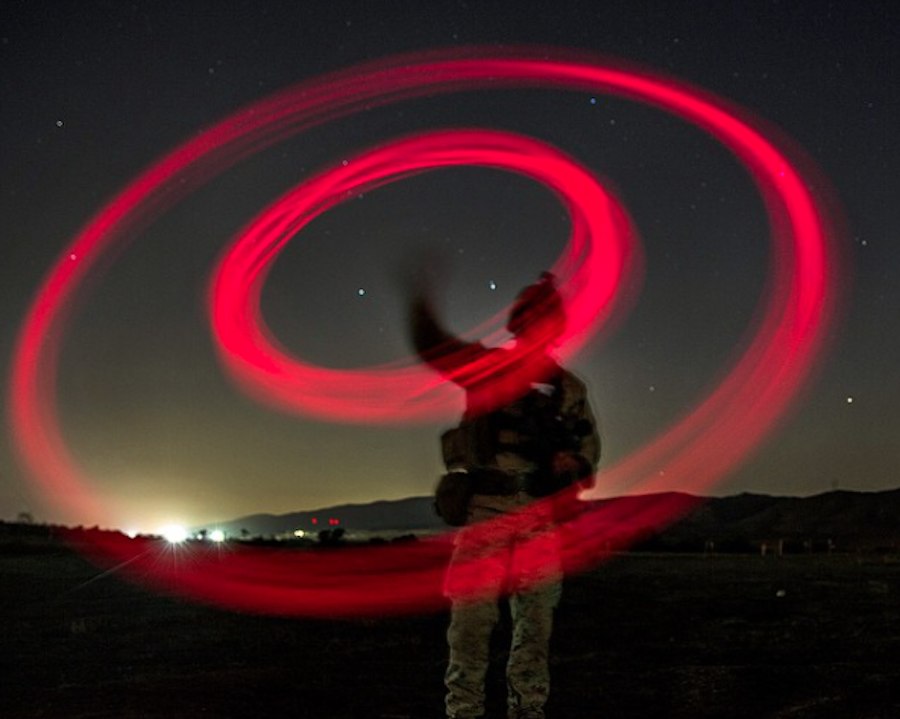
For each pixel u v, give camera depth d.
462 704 4.91
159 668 8.75
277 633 11.06
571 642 10.34
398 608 13.42
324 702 7.12
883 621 11.52
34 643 10.43
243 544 29.39
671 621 12.18
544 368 5.02
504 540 4.94
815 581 19.86
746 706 6.90
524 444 4.95
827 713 6.43
